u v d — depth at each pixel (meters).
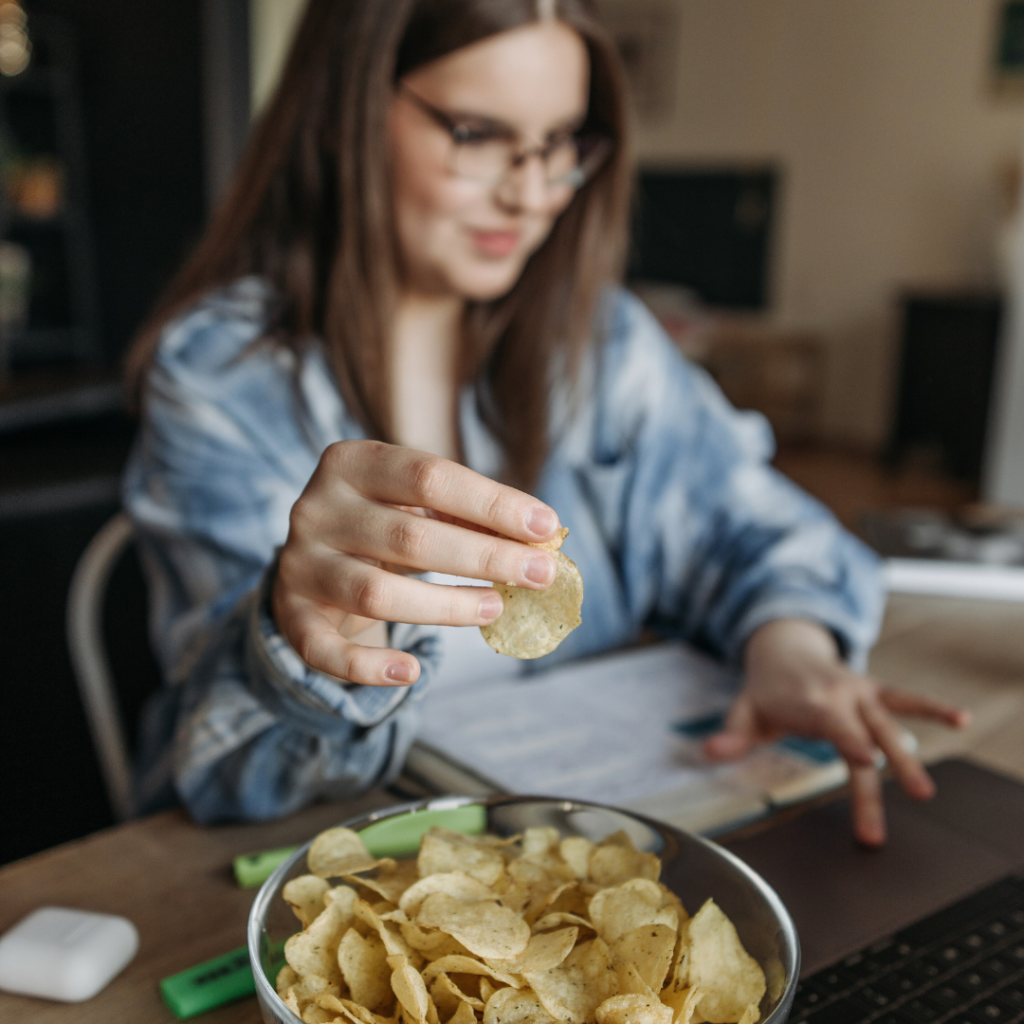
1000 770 0.71
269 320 0.99
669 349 1.24
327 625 0.48
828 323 5.68
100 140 4.34
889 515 1.35
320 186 0.97
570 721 0.76
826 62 5.44
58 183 4.46
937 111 5.01
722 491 1.10
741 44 5.76
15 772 1.52
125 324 4.60
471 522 0.46
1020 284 3.99
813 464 5.09
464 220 0.90
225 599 0.79
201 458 0.91
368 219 0.90
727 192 6.00
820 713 0.70
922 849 0.60
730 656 0.90
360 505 0.45
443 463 0.43
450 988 0.39
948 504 4.25
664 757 0.70
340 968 0.40
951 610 1.06
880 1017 0.46
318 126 0.95
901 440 4.93
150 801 0.80
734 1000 0.40
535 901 0.44
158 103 4.08
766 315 5.99
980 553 1.17
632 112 0.99
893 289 5.35
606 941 0.41
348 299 0.93
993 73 4.76
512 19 0.81
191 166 4.09
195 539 0.87
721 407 1.22
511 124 0.85
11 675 1.52
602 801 0.63
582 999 0.38
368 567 0.45
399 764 0.64
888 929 0.52
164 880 0.56
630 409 1.15
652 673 0.86
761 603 0.90
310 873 0.45
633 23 6.13
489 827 0.51
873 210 5.38
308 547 0.47
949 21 4.88
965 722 0.71
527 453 1.08
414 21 0.83
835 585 0.95
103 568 0.98
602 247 1.05
